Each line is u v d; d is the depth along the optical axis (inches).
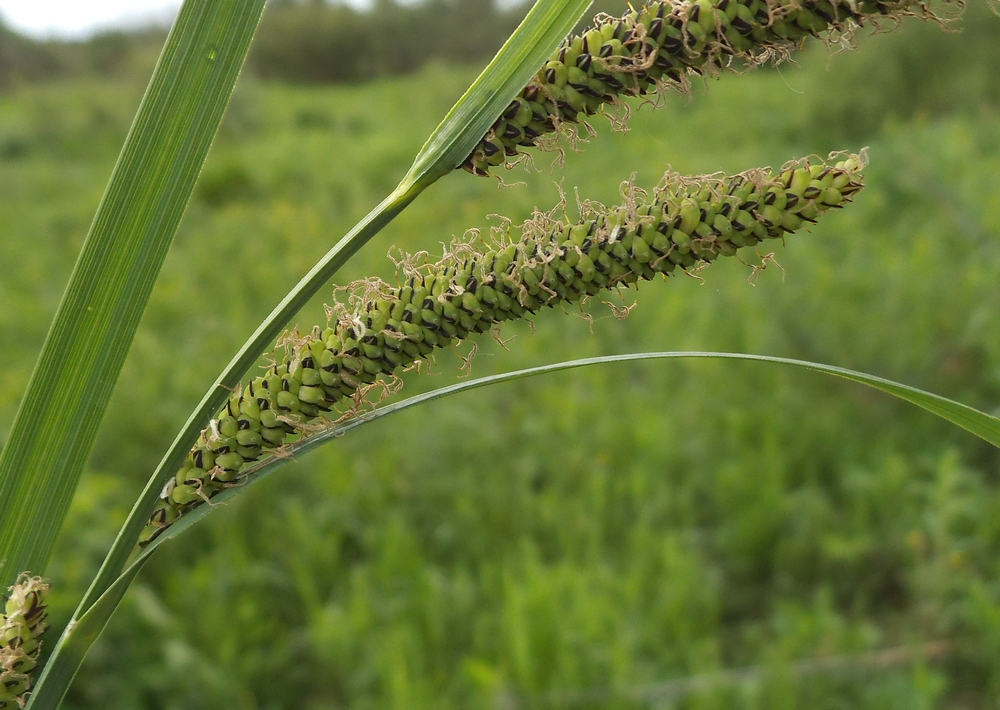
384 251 243.0
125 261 29.5
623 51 25.4
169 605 109.3
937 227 210.7
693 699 87.2
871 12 24.1
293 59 1032.8
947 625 97.6
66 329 29.3
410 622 101.3
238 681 96.7
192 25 28.8
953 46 345.1
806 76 389.7
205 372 174.2
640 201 28.9
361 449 145.3
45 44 960.9
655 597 107.3
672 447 135.6
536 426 142.4
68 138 538.6
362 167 393.7
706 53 25.1
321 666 102.3
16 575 30.1
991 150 268.2
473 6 948.6
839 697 91.0
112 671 99.3
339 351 28.6
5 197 378.0
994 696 91.4
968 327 152.3
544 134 27.3
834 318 166.4
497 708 85.7
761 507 118.9
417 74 936.9
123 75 793.6
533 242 28.4
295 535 120.7
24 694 28.8
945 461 103.8
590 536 115.6
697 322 176.4
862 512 115.7
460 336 29.3
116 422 147.9
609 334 182.4
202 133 29.4
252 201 357.4
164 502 29.5
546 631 94.3
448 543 120.1
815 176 26.3
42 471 29.8
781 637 98.5
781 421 140.6
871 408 146.4
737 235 26.8
